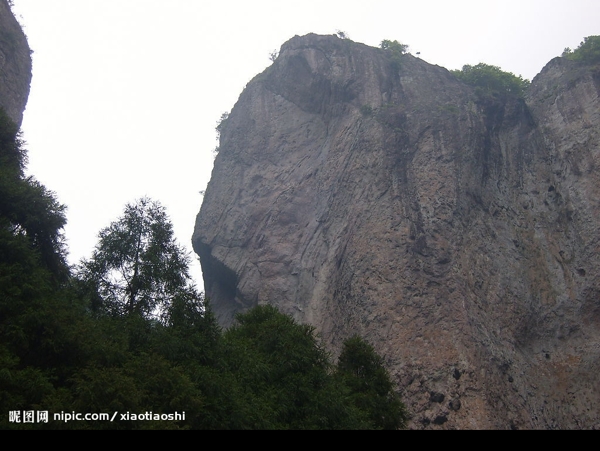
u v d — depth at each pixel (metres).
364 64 63.34
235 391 22.73
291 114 65.94
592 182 49.84
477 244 47.47
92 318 25.25
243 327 33.34
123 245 27.45
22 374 19.38
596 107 53.50
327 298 48.53
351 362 33.44
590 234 47.50
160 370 21.14
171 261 27.61
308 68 66.56
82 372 20.09
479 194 50.91
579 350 42.66
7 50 47.22
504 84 62.19
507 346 42.25
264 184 61.53
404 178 52.19
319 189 57.25
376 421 29.84
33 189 28.52
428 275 45.06
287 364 28.48
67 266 29.05
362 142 56.47
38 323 21.52
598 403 39.59
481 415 37.16
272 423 23.67
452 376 39.09
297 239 55.03
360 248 48.72
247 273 55.19
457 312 42.41
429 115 56.62
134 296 26.80
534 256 48.31
